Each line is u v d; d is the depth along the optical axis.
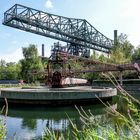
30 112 24.11
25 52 82.00
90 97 28.66
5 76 105.62
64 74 42.41
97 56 82.81
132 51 90.69
